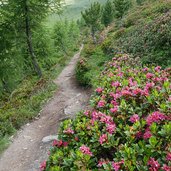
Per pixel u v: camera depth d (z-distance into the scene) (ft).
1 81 90.38
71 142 17.17
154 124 13.91
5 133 34.86
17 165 27.48
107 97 22.63
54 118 39.19
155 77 24.34
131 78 26.78
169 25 47.14
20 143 32.32
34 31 83.46
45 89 56.95
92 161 14.07
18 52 82.17
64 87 59.57
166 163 12.28
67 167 14.65
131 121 16.43
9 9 69.00
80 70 58.59
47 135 33.35
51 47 118.62
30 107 44.57
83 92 51.55
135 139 14.79
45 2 71.05
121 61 40.01
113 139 14.94
